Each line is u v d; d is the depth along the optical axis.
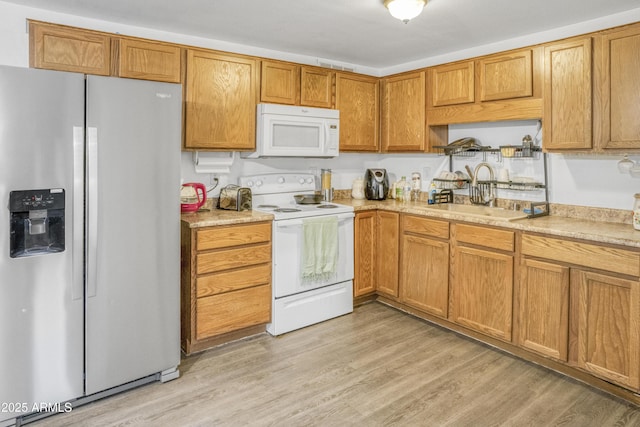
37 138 1.88
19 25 2.43
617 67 2.39
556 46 2.66
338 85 3.70
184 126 2.89
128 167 2.16
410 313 3.51
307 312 3.22
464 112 3.28
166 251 2.34
